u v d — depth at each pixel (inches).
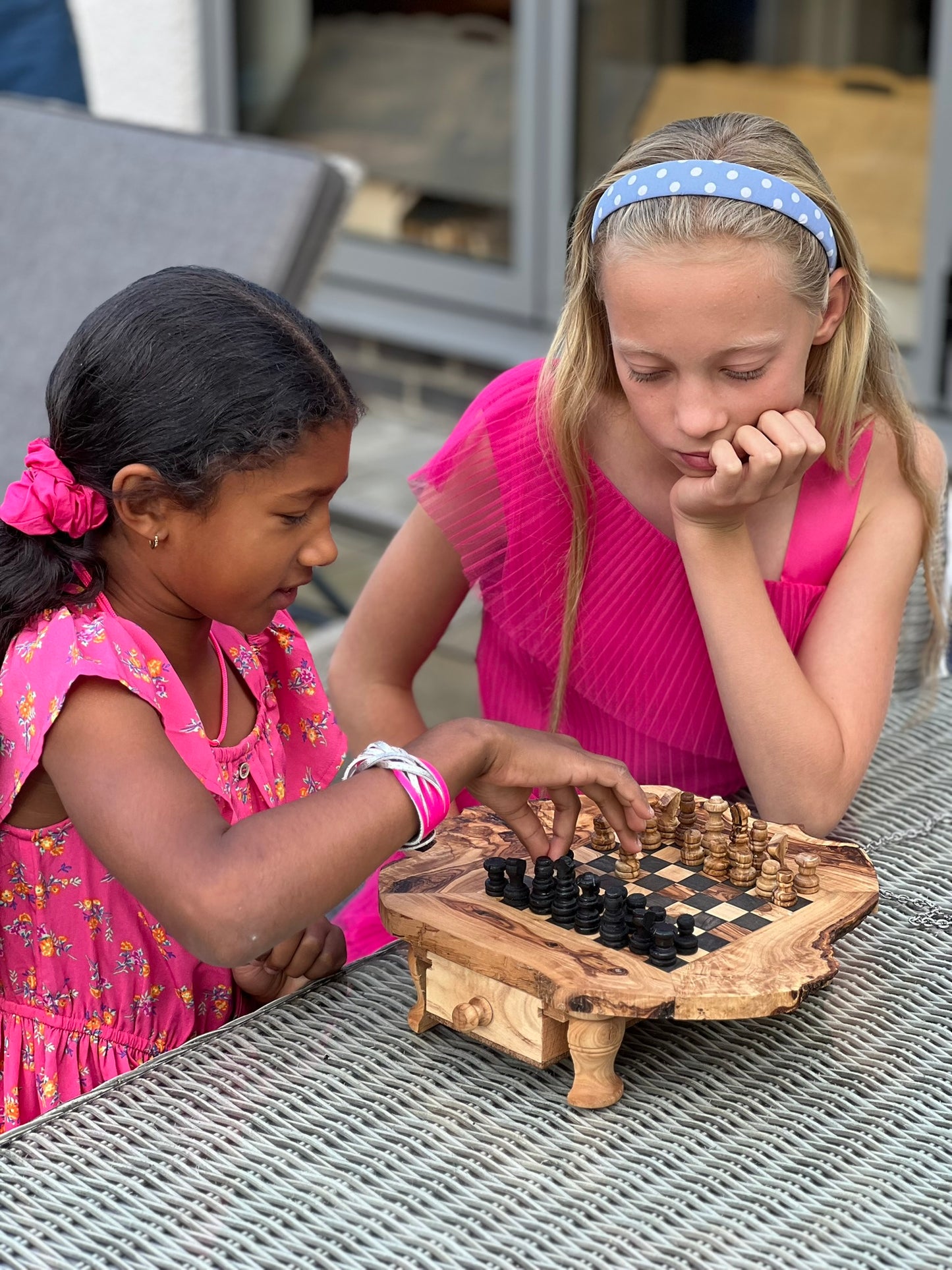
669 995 33.6
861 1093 35.8
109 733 36.9
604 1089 34.9
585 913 36.5
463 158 176.1
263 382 36.7
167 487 37.2
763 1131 34.3
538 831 41.1
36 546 39.4
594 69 162.2
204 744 41.3
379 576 58.1
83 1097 35.3
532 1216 31.4
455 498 54.2
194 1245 30.4
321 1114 34.8
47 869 42.3
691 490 45.6
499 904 38.1
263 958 45.4
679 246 40.8
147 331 37.3
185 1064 36.7
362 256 188.7
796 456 43.1
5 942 43.5
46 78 118.0
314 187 93.3
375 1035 38.2
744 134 42.8
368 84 182.1
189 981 45.1
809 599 50.8
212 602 39.4
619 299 42.2
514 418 53.1
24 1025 43.9
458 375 179.5
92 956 43.4
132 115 187.5
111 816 35.9
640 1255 30.2
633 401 44.4
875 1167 33.1
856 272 46.0
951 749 54.8
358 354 188.5
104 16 181.0
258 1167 32.8
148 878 35.2
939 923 43.3
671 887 39.3
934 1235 31.1
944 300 143.5
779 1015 38.9
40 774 41.0
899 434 50.7
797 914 37.7
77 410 38.3
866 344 47.4
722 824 41.7
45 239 99.0
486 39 168.9
